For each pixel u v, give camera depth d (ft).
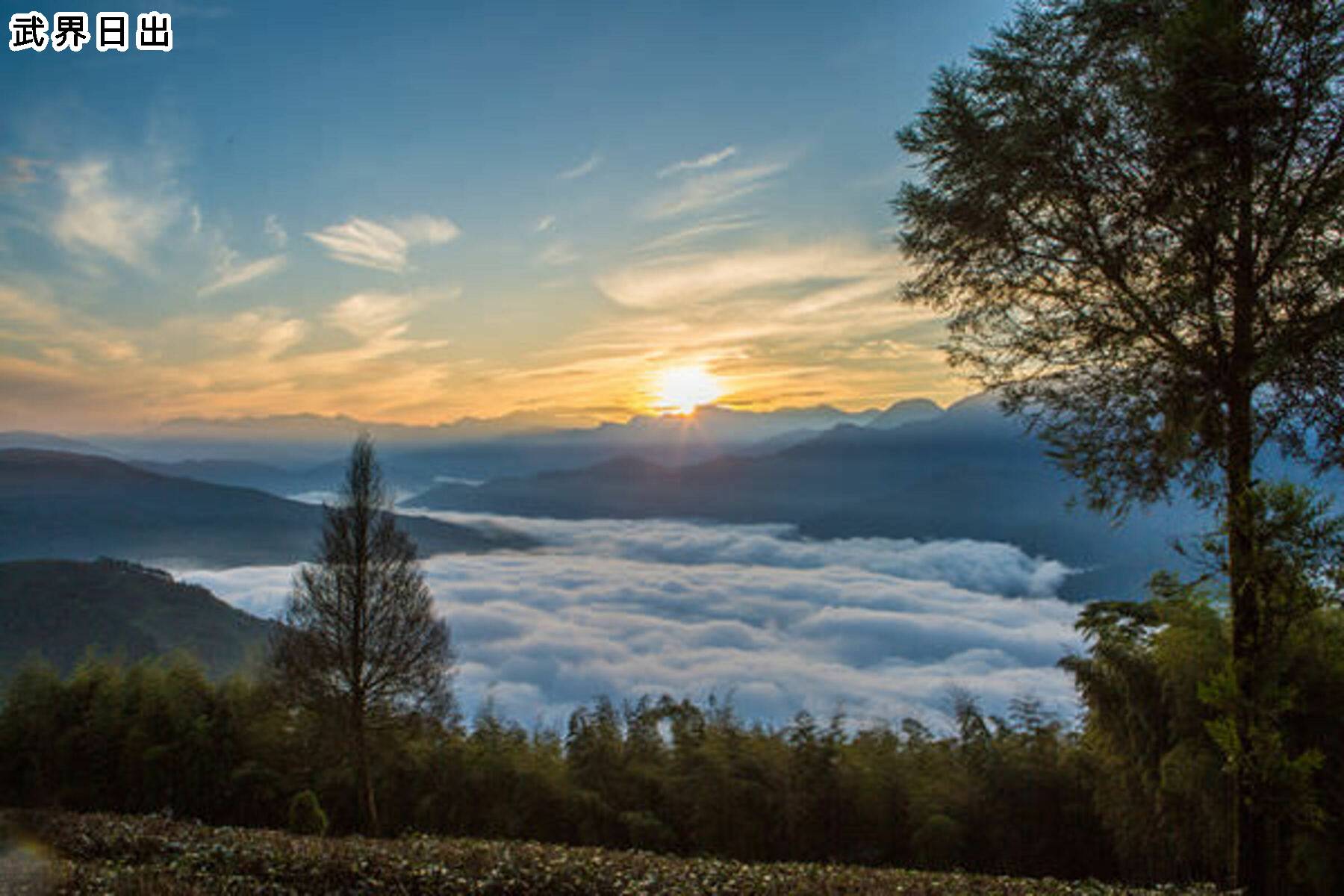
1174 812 41.37
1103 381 29.25
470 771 57.06
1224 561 28.17
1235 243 26.08
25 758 57.00
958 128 30.60
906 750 57.47
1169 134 25.67
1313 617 29.22
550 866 32.58
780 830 52.75
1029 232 29.96
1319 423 26.13
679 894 29.86
